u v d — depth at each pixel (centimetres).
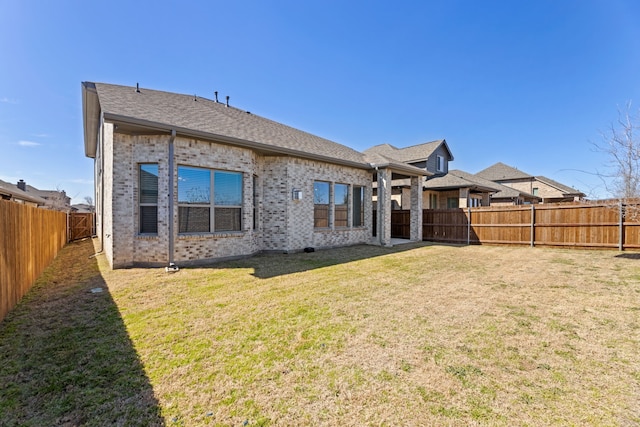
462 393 276
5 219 481
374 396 272
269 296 573
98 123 1255
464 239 1537
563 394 273
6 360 338
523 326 428
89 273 775
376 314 477
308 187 1178
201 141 880
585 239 1233
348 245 1362
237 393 277
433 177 2272
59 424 238
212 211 917
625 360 333
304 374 307
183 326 431
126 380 298
